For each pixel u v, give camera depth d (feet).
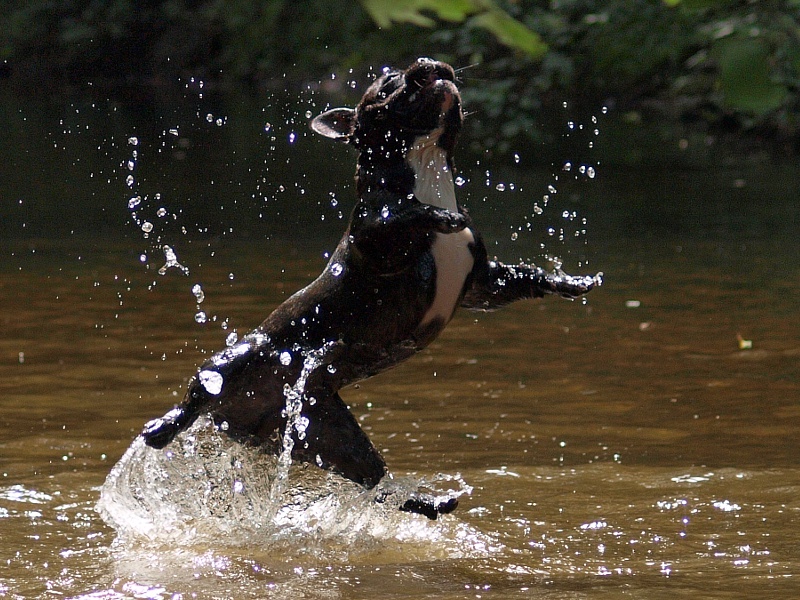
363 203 22.03
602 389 33.24
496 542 21.70
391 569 20.12
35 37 159.84
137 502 23.20
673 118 109.50
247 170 85.15
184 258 54.85
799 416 30.22
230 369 22.13
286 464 22.30
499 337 39.99
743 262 52.34
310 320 22.40
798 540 21.40
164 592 18.80
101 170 87.45
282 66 143.84
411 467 26.53
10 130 111.55
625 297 45.75
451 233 21.33
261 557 20.92
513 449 27.99
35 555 20.86
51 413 30.78
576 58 76.59
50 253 56.24
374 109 22.20
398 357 22.71
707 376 34.37
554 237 59.52
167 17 156.35
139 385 33.58
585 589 18.70
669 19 69.87
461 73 26.40
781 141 96.12
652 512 23.36
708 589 18.53
